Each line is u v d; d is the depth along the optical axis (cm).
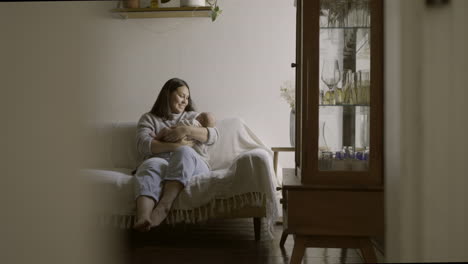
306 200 165
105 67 34
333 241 168
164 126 279
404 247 31
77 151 30
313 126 173
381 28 170
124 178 231
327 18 174
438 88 29
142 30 333
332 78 173
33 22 28
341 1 173
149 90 333
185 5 312
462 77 29
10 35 28
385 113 35
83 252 31
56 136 29
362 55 172
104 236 34
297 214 166
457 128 29
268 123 327
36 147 28
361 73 172
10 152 28
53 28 29
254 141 296
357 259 204
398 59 31
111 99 36
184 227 275
